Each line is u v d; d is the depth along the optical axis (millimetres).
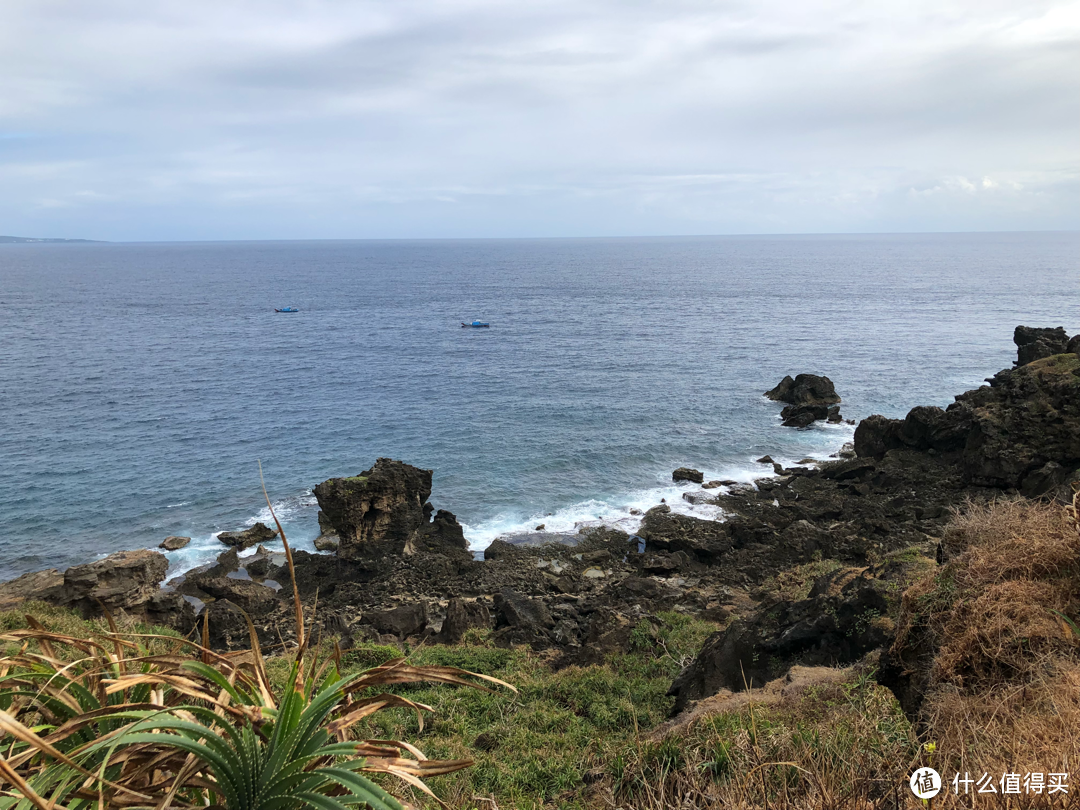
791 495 45312
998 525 9000
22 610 24406
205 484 52344
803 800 5352
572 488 50656
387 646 21641
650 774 8219
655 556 36688
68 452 59469
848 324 131375
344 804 2527
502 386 83500
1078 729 5188
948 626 7648
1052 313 141250
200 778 2799
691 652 20547
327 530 42812
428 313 161750
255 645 3379
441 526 41062
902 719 7418
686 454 57344
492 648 23266
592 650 21531
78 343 115750
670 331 127188
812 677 11773
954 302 164875
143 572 29641
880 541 34469
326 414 71562
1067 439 36250
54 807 2457
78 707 3078
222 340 120812
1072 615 6914
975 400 43000
